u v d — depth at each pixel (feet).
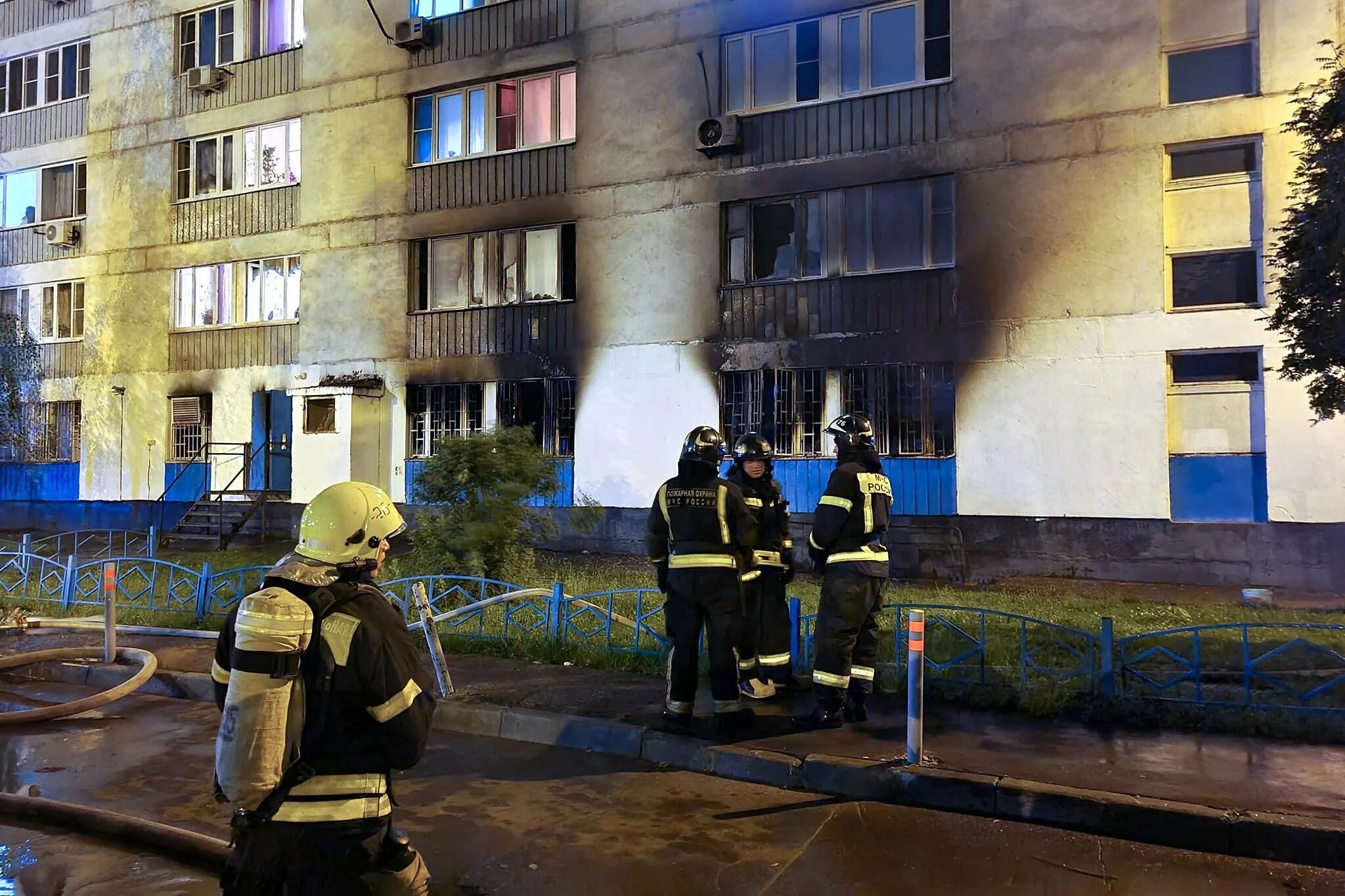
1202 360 41.22
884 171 46.83
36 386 70.59
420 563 34.96
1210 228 41.09
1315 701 19.97
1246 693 19.38
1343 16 38.47
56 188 73.00
